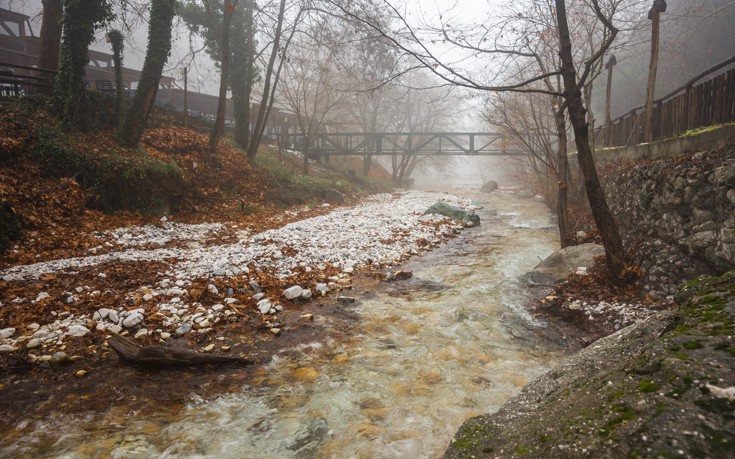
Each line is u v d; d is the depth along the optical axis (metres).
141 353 4.11
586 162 6.32
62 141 10.70
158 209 11.59
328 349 4.67
